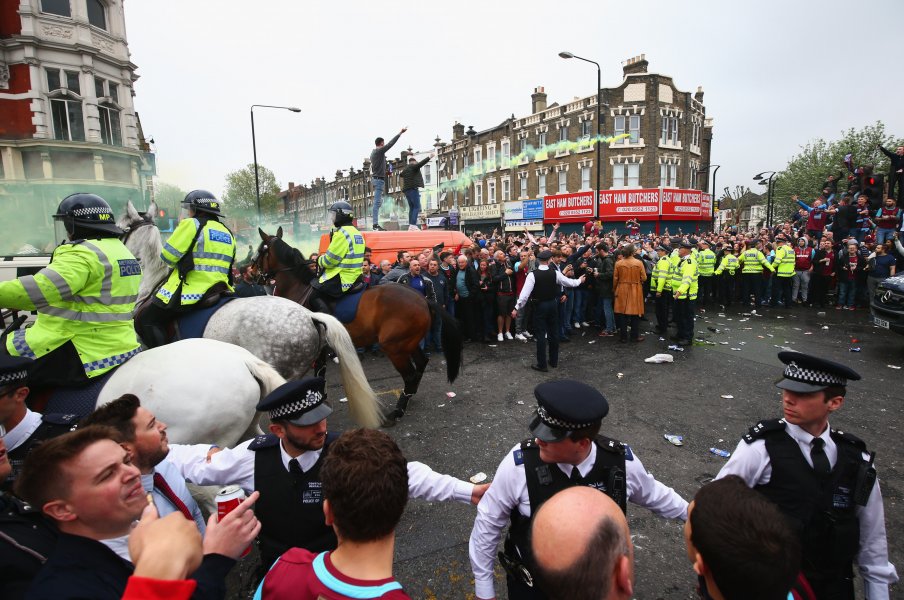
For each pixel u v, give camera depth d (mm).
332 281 5902
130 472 1541
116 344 3350
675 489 4293
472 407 6289
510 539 2111
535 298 7688
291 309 4426
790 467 2076
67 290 3051
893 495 4129
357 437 1582
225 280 4508
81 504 1456
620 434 5410
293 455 2146
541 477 1992
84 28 23953
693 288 9195
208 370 3225
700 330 10719
